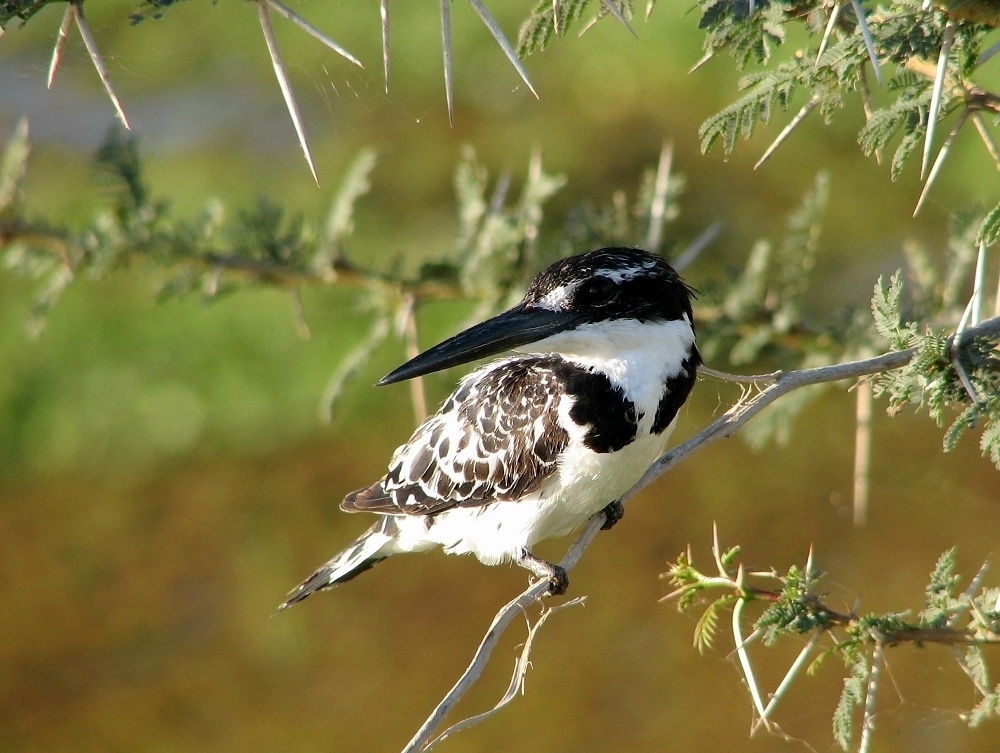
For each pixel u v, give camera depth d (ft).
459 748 38.14
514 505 23.39
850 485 44.37
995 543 41.04
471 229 27.14
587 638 40.75
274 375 49.37
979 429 44.65
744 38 16.31
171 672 41.60
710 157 50.11
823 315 44.11
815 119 48.06
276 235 27.12
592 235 26.99
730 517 44.11
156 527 47.09
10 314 51.75
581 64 52.08
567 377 22.29
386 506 25.20
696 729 36.88
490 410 23.21
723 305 26.55
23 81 53.72
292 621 43.29
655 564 43.06
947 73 16.43
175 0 15.20
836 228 47.39
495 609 42.88
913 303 24.82
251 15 45.73
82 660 42.65
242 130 53.93
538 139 51.42
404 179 51.88
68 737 39.73
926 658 34.91
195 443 49.49
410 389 49.29
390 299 27.20
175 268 27.20
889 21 15.65
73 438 49.73
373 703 39.70
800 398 26.14
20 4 14.67
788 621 15.40
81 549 45.55
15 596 44.93
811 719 35.60
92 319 51.26
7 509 48.01
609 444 22.00
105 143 26.37
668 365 22.18
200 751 38.60
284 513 46.47
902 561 41.09
